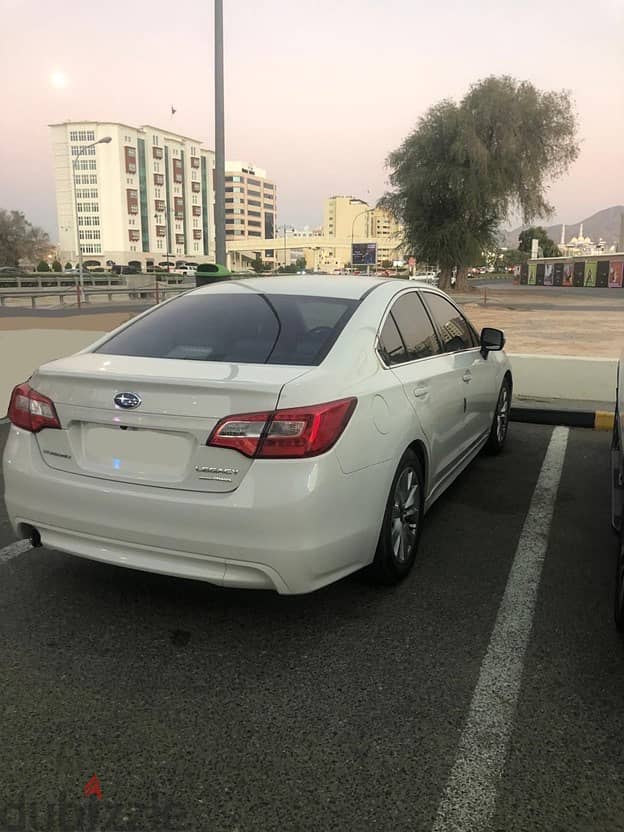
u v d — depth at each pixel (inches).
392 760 88.7
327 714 97.8
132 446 113.2
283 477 105.0
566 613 127.9
